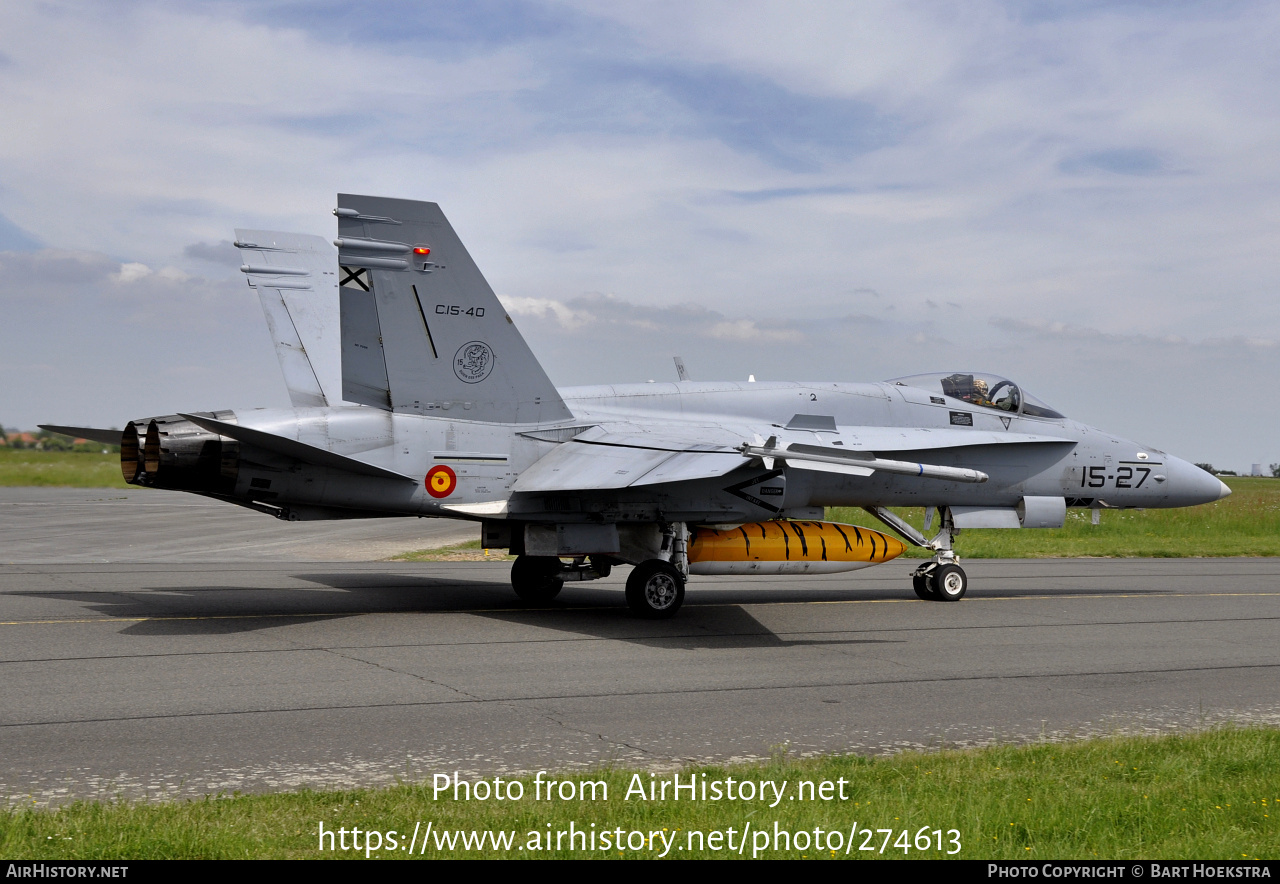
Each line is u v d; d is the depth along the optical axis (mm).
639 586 12344
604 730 6957
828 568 13789
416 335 11727
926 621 12734
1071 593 16188
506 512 11953
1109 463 15562
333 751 6262
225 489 11172
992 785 5574
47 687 7844
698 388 13992
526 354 12312
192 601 12883
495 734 6773
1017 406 15461
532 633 11102
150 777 5645
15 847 4371
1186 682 9102
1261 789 5566
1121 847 4715
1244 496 51219
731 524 13258
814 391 14422
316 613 12148
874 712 7703
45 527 26703
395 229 11508
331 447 11242
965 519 15094
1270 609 14438
